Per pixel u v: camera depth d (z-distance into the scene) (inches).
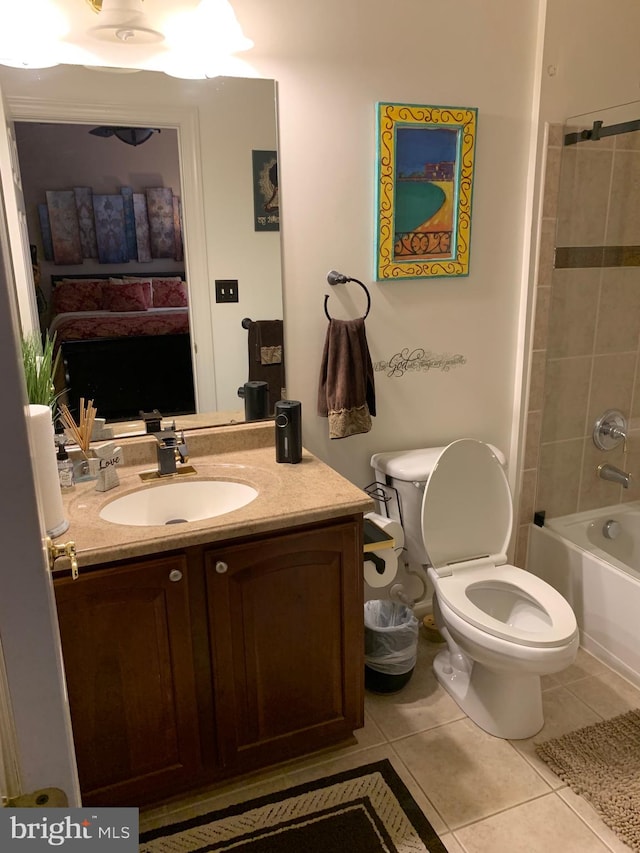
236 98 74.9
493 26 85.2
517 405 100.9
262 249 80.4
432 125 84.4
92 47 68.2
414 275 89.0
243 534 62.7
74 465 73.9
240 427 83.4
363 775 72.9
